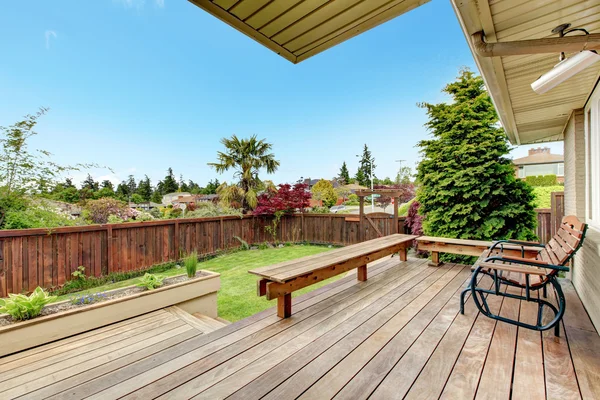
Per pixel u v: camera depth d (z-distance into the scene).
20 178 4.33
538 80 1.89
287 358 1.82
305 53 1.96
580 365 1.69
